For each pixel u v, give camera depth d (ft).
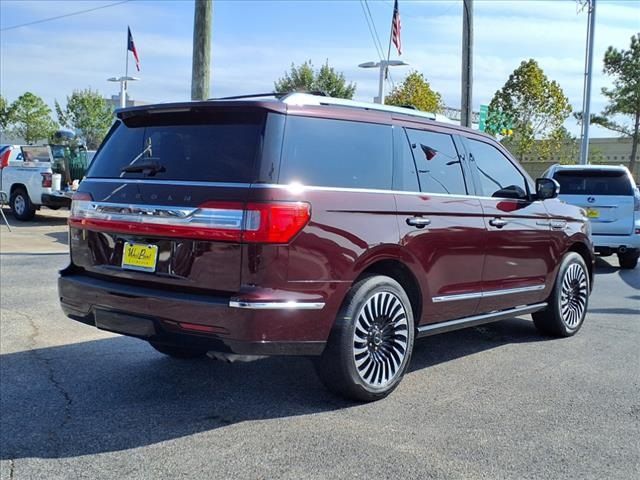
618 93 134.51
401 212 15.29
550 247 20.76
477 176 18.35
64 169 61.00
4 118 157.69
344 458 12.12
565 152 138.41
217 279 12.86
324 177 13.88
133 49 86.53
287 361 18.42
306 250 13.14
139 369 17.54
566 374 17.60
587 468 11.87
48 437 13.03
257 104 13.37
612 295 30.27
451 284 16.87
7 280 30.40
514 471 11.69
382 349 15.07
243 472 11.54
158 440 12.91
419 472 11.59
